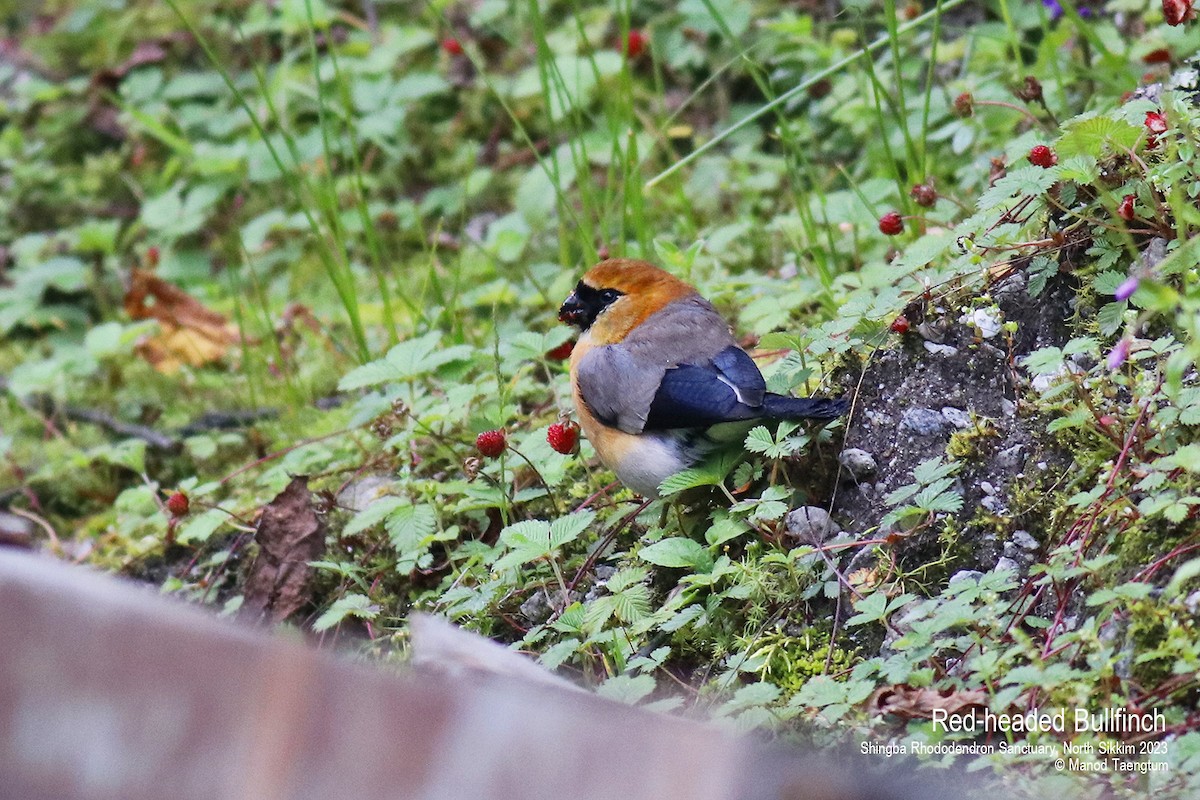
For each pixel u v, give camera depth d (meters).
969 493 8.43
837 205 12.72
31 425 14.56
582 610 8.34
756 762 4.72
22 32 21.25
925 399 8.86
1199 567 6.20
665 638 8.45
